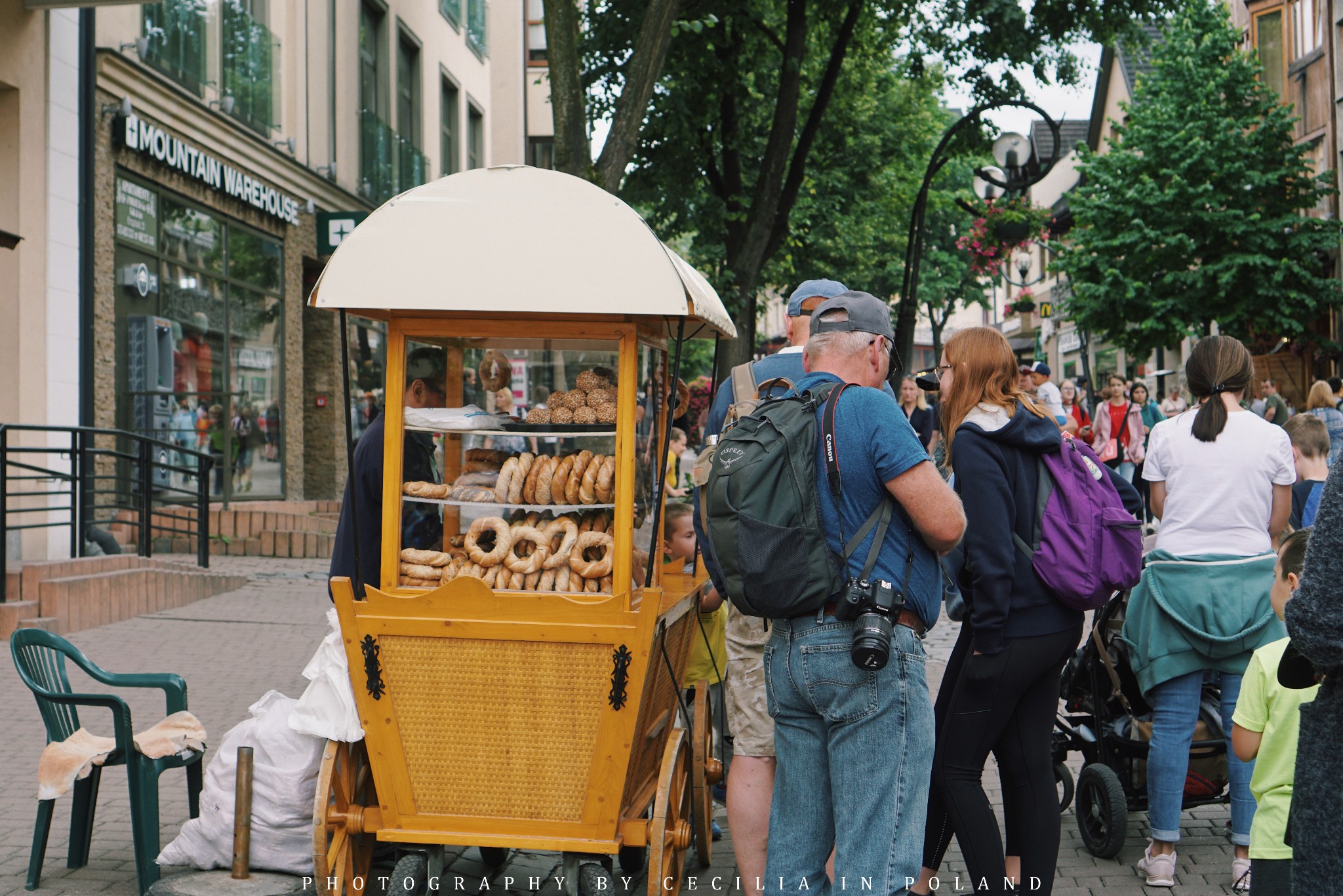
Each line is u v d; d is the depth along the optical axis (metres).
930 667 8.75
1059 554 3.90
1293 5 27.39
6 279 11.48
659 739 4.40
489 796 3.94
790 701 3.44
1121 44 19.12
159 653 9.27
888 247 35.94
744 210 18.06
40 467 11.11
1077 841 5.18
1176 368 32.28
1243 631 4.48
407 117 24.05
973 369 4.04
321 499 20.16
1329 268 25.22
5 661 8.62
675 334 4.23
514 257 3.82
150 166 14.18
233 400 16.64
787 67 16.67
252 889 4.12
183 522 15.11
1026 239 15.36
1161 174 24.80
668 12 10.28
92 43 12.56
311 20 19.22
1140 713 5.04
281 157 17.70
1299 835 2.30
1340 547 2.19
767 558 3.26
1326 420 10.71
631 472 4.00
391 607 3.91
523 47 32.06
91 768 4.55
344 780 4.11
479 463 4.12
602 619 3.82
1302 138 26.98
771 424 3.37
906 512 3.35
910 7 18.42
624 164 10.34
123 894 4.39
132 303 13.95
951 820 4.02
